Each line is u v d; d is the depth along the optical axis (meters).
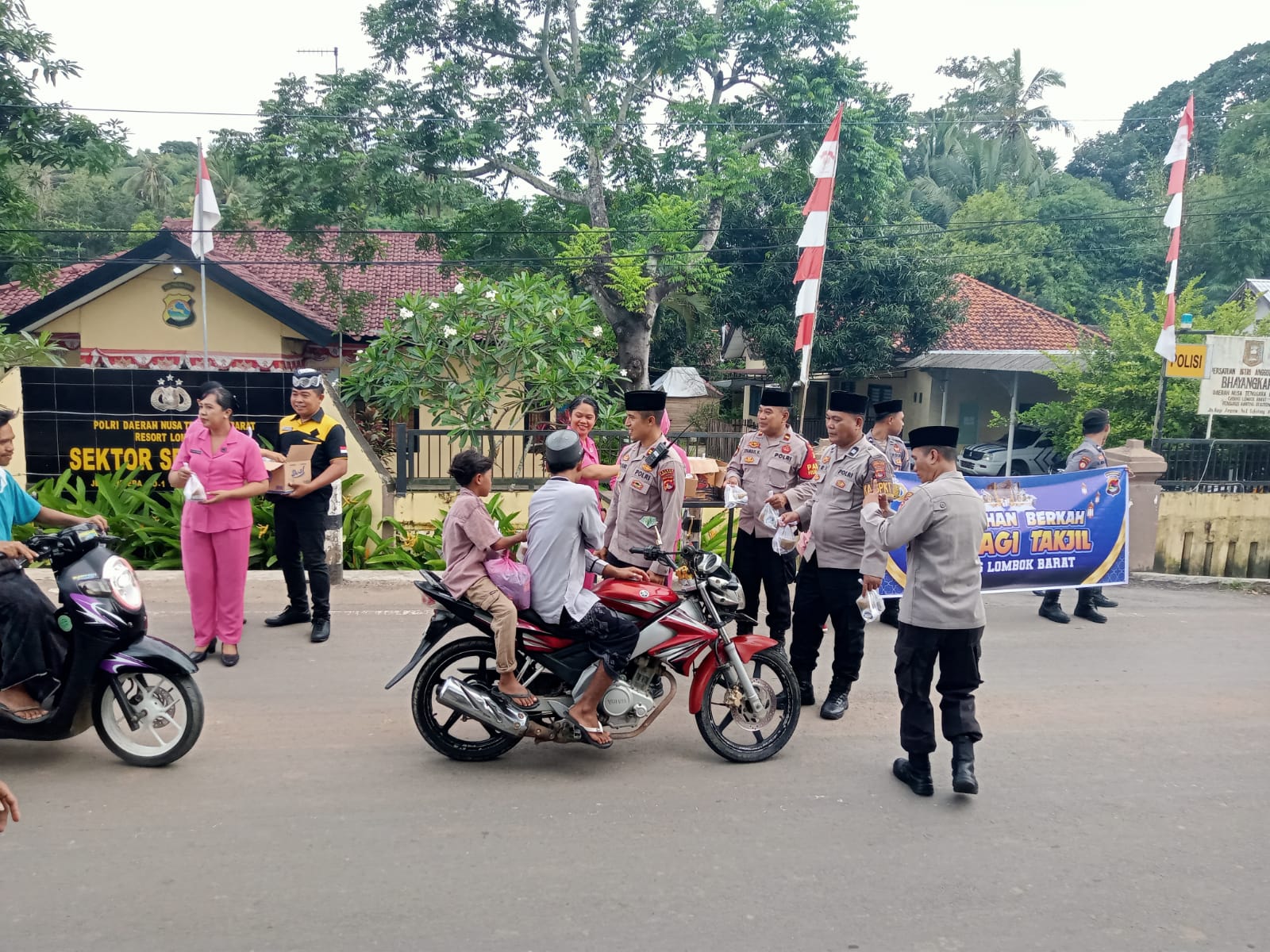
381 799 4.28
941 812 4.32
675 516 5.22
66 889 3.45
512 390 12.73
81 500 8.72
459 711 4.53
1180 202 11.58
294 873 3.61
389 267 22.86
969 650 4.38
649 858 3.82
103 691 4.55
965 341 26.39
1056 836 4.11
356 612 7.45
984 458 21.75
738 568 6.00
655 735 5.22
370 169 20.09
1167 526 10.38
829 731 5.34
